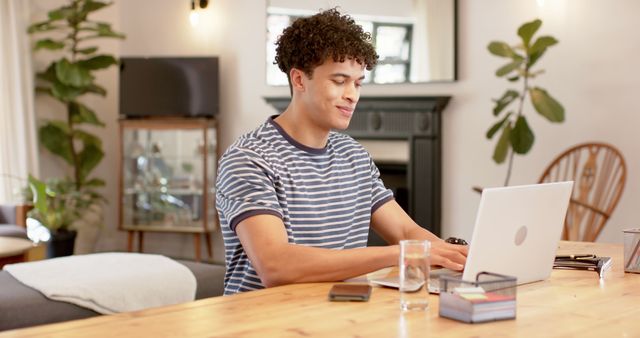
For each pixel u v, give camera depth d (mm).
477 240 1850
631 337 1554
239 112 7008
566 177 5168
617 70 5273
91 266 3957
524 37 5031
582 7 5387
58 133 6902
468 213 5910
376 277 2094
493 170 5785
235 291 2189
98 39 7441
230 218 2064
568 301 1864
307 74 2131
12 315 3369
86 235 7160
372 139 6289
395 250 2031
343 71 2109
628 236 2223
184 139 6918
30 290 3553
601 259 2309
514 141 5109
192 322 1621
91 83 6766
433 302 1830
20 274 3783
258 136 2195
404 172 6262
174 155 6961
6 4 6660
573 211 5016
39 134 6980
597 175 5293
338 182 2266
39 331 1549
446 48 5906
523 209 1934
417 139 6027
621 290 1995
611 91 5301
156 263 4031
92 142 7016
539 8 5543
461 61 5887
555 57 5496
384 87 6219
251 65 6930
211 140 6910
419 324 1626
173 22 7281
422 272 1740
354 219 2307
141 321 1626
